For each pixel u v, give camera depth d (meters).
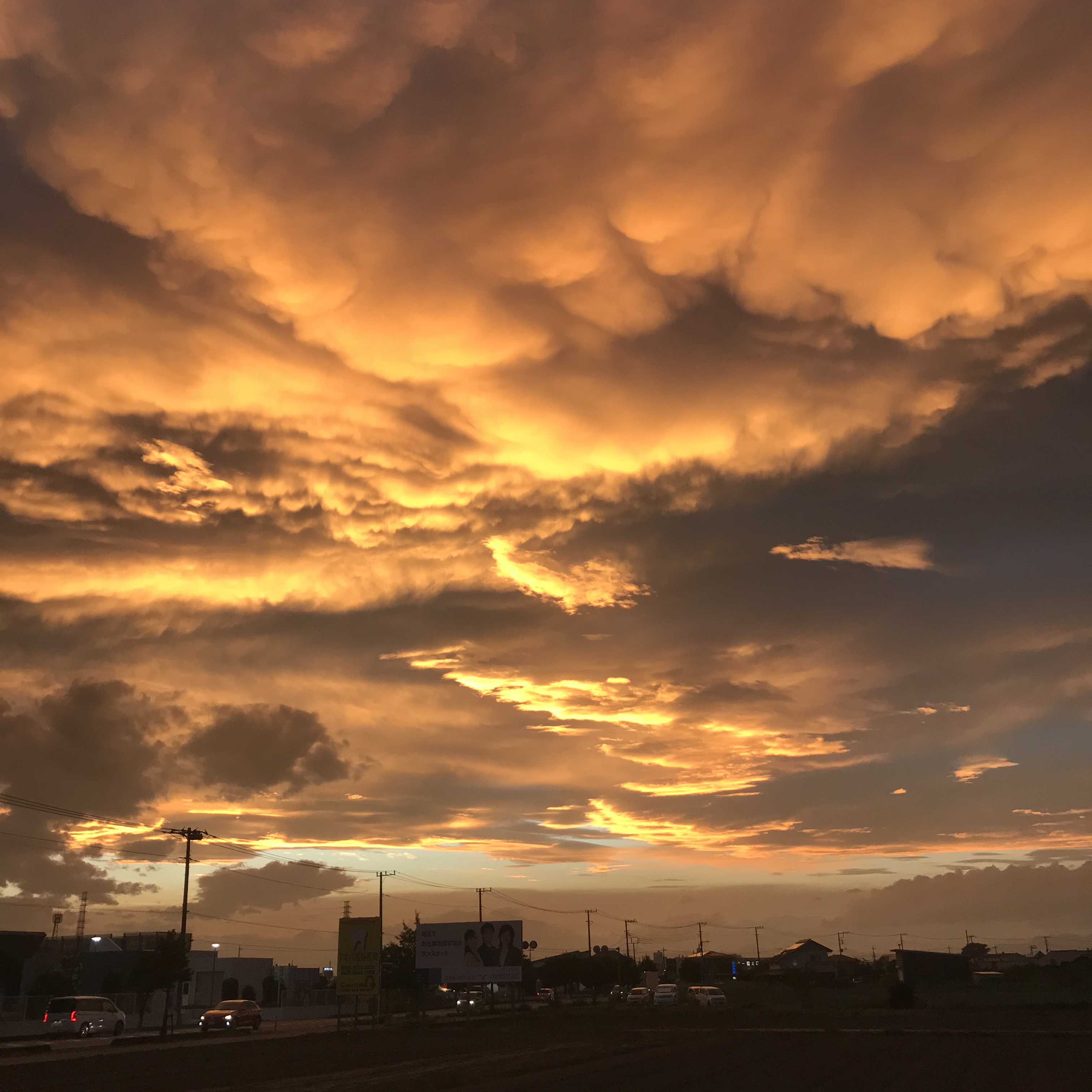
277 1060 40.19
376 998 73.62
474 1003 104.75
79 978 102.69
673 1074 30.31
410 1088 28.28
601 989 146.00
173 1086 30.62
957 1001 75.50
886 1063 32.06
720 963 178.25
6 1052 48.94
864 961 170.75
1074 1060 32.31
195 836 72.50
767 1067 31.53
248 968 134.25
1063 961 147.75
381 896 101.69
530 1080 29.73
